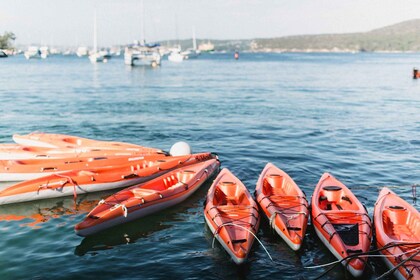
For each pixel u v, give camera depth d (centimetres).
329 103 4459
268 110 3962
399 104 4372
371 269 1195
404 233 1306
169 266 1212
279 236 1373
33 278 1145
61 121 3319
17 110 3800
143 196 1524
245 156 2345
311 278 1154
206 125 3228
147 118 3500
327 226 1288
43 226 1459
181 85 6406
